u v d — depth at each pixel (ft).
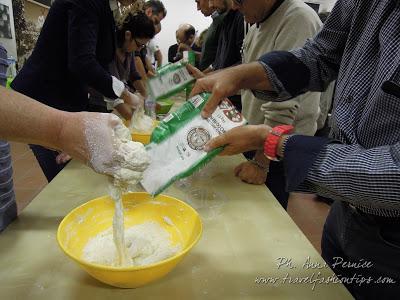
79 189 3.15
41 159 4.77
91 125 1.78
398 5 2.02
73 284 1.96
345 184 1.76
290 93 3.15
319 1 16.61
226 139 2.31
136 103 4.86
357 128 2.25
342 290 2.03
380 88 1.99
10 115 1.69
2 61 2.29
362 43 2.30
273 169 4.13
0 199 2.42
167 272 1.94
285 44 3.93
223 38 6.57
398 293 2.35
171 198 2.58
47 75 4.53
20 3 12.06
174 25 22.34
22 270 2.05
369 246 2.42
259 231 2.64
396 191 1.60
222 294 1.95
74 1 4.13
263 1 4.08
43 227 2.51
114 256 2.11
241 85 2.96
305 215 8.03
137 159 1.86
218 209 2.98
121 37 6.32
